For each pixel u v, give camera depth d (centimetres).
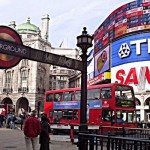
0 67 749
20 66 6712
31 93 6544
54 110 2781
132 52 4469
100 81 5091
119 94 2248
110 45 4900
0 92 6794
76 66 972
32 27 7281
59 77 7888
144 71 4319
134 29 4475
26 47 809
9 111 4719
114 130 1925
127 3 4628
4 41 750
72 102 2612
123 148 843
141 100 4291
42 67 6881
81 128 943
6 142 1762
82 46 1001
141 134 1753
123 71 4553
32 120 1122
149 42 4334
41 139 1216
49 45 7312
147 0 4428
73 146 1695
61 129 2589
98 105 2309
